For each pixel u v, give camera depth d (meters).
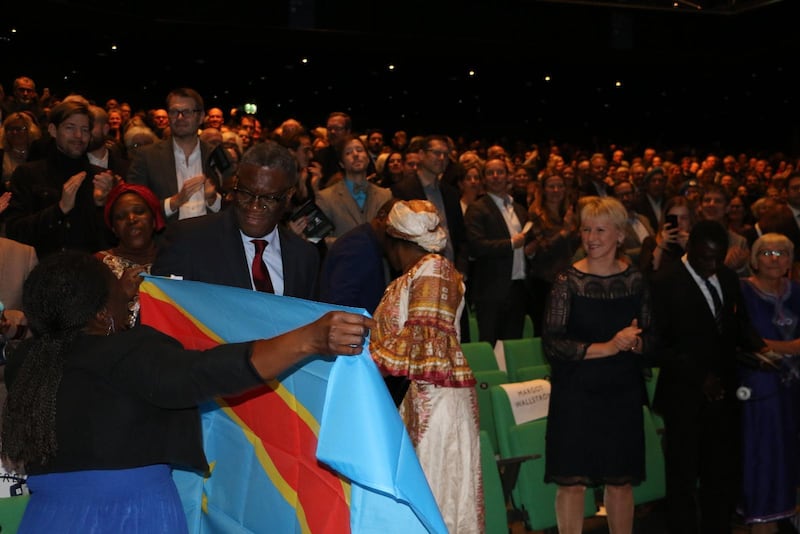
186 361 1.82
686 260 4.15
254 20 12.36
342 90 16.47
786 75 16.03
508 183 6.75
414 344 3.01
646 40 13.83
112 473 1.91
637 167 10.69
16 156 5.89
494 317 6.43
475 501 3.10
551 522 3.97
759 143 17.95
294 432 2.11
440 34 13.22
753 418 4.27
